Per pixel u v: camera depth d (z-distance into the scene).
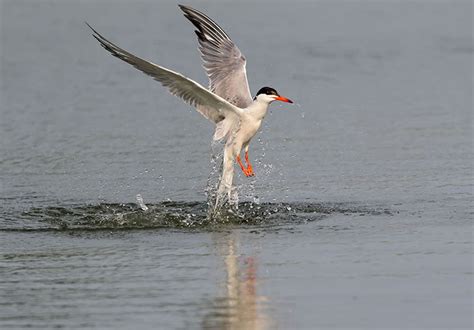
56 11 38.66
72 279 10.99
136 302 10.07
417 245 12.24
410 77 26.25
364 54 29.56
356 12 37.91
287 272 11.14
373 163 17.64
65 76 26.59
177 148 19.06
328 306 9.86
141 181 16.66
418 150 18.59
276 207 14.77
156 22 35.88
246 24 35.06
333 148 18.94
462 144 19.03
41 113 22.19
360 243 12.44
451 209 14.30
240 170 17.58
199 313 9.70
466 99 23.47
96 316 9.65
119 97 24.03
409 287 10.42
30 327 9.36
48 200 15.41
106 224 13.91
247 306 9.90
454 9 38.19
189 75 25.81
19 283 10.84
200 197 15.61
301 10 38.50
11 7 39.56
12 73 26.84
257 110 14.24
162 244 12.68
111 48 13.02
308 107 22.73
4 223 13.94
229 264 11.52
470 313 9.55
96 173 17.20
